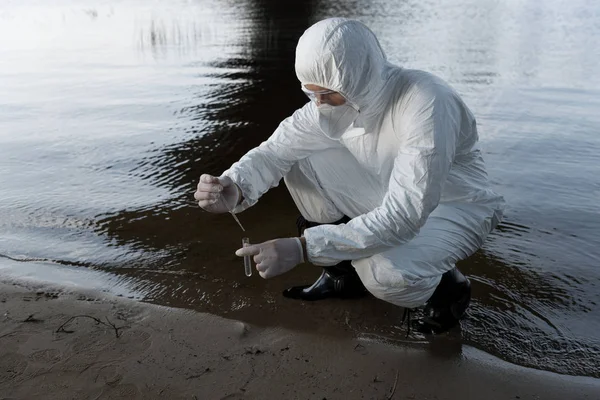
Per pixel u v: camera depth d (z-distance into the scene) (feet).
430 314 8.01
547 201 12.12
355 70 6.80
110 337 7.72
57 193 12.44
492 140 15.48
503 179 13.15
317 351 7.57
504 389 6.92
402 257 7.20
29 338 7.64
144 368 7.14
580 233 10.84
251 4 43.29
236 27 33.86
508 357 7.54
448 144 6.87
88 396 6.66
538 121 16.94
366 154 7.88
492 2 41.19
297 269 9.66
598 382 7.07
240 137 15.80
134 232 10.82
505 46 27.09
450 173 7.61
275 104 18.80
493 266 9.77
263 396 6.74
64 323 7.98
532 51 26.03
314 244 6.98
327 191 8.41
